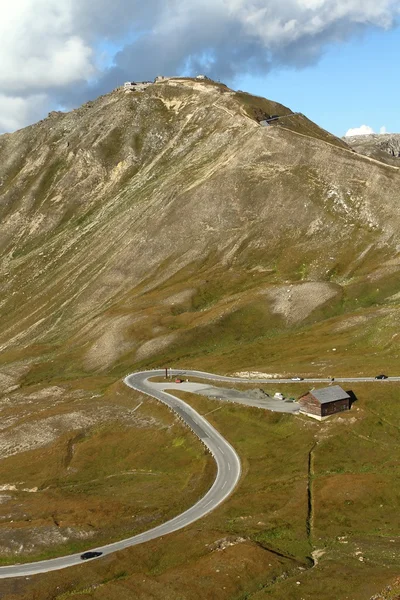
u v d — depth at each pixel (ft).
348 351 439.63
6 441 404.16
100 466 347.36
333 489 246.06
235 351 498.69
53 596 196.54
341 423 306.96
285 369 415.64
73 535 240.12
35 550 233.14
